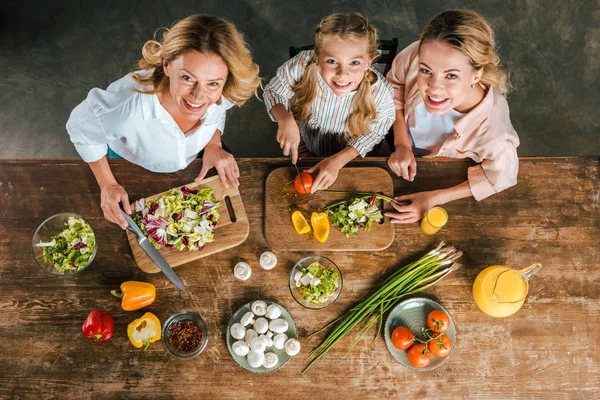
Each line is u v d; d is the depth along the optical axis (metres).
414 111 1.95
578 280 1.74
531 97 3.15
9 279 1.67
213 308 1.67
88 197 1.77
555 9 3.29
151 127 1.71
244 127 3.02
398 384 1.61
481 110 1.76
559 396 1.62
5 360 1.59
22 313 1.64
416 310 1.69
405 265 1.74
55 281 1.67
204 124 1.80
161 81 1.57
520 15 3.28
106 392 1.58
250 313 1.62
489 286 1.62
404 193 1.84
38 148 2.97
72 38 3.13
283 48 3.16
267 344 1.61
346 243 1.74
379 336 1.66
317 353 1.63
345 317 1.67
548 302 1.71
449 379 1.62
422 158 1.88
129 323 1.64
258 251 1.74
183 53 1.37
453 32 1.50
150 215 1.68
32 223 1.74
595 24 3.27
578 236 1.78
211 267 1.71
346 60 1.60
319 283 1.65
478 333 1.67
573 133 3.10
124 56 3.12
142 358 1.61
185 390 1.59
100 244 1.72
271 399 1.59
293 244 1.74
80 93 3.06
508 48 3.22
